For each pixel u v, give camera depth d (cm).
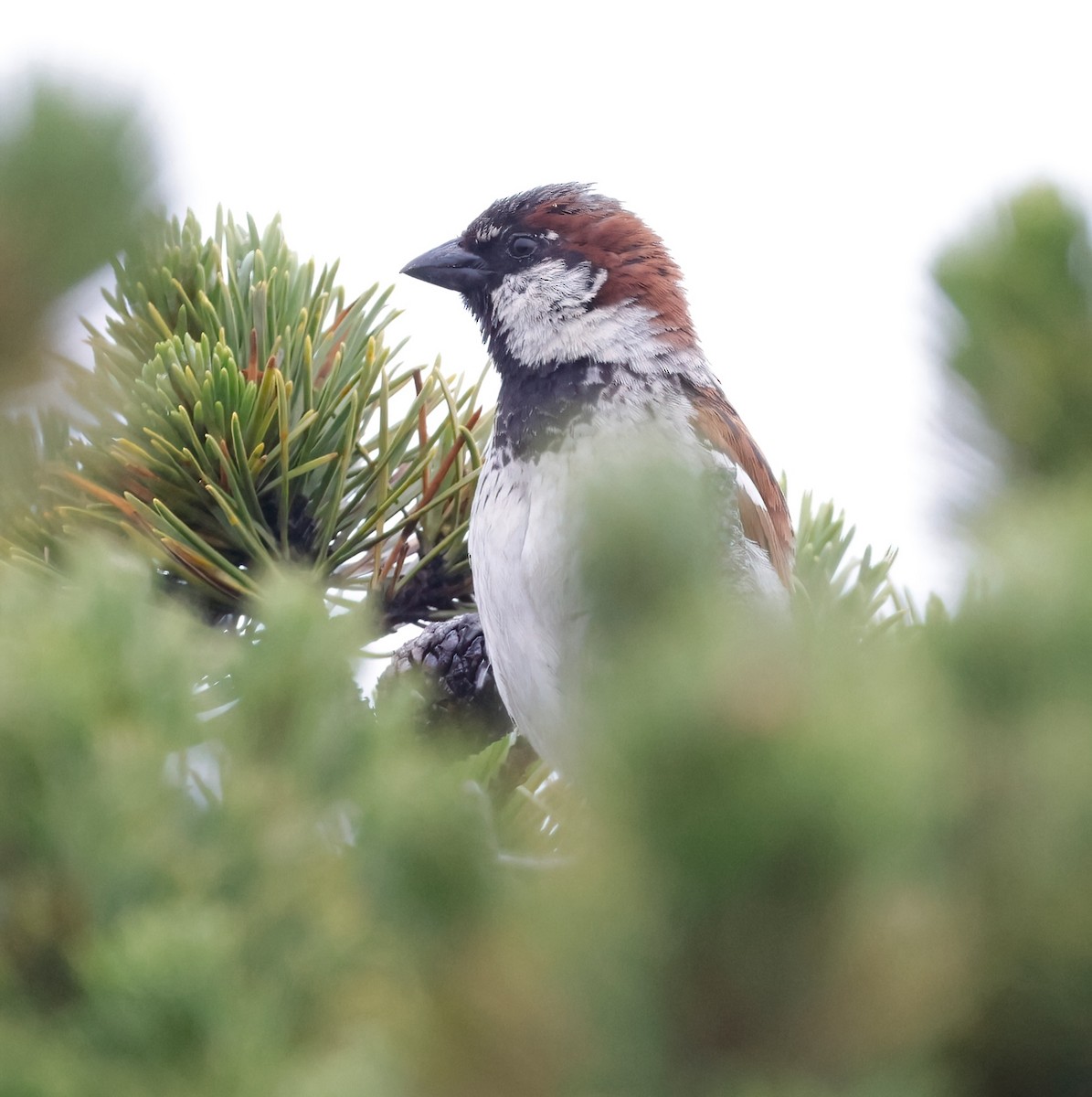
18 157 320
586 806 207
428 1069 220
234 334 652
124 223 332
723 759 183
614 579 202
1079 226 472
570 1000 211
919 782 189
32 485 600
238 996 225
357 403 617
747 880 189
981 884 218
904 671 203
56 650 249
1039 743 210
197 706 263
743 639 189
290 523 641
